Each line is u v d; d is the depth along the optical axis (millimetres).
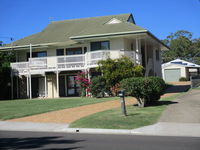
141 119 12562
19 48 29688
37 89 30438
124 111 13492
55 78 29844
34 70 27938
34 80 30594
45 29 34406
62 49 29516
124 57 23031
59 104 20000
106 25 28281
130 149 7746
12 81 28828
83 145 8445
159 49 34938
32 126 12562
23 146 8500
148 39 27984
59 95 29672
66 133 10992
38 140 9508
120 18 31406
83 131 11180
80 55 26453
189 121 11953
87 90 24656
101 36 25312
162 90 16266
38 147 8305
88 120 12812
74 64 26562
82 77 25516
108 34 25062
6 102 23625
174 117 12773
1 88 28750
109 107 16828
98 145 8391
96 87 23484
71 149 7914
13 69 28672
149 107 15773
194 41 71812
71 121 13242
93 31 26844
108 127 11320
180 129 10664
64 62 26875
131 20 33156
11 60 31938
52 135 10531
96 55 24688
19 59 31078
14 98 29953
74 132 11227
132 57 24828
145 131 10539
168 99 19016
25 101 23953
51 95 29812
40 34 33031
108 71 22719
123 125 11547
